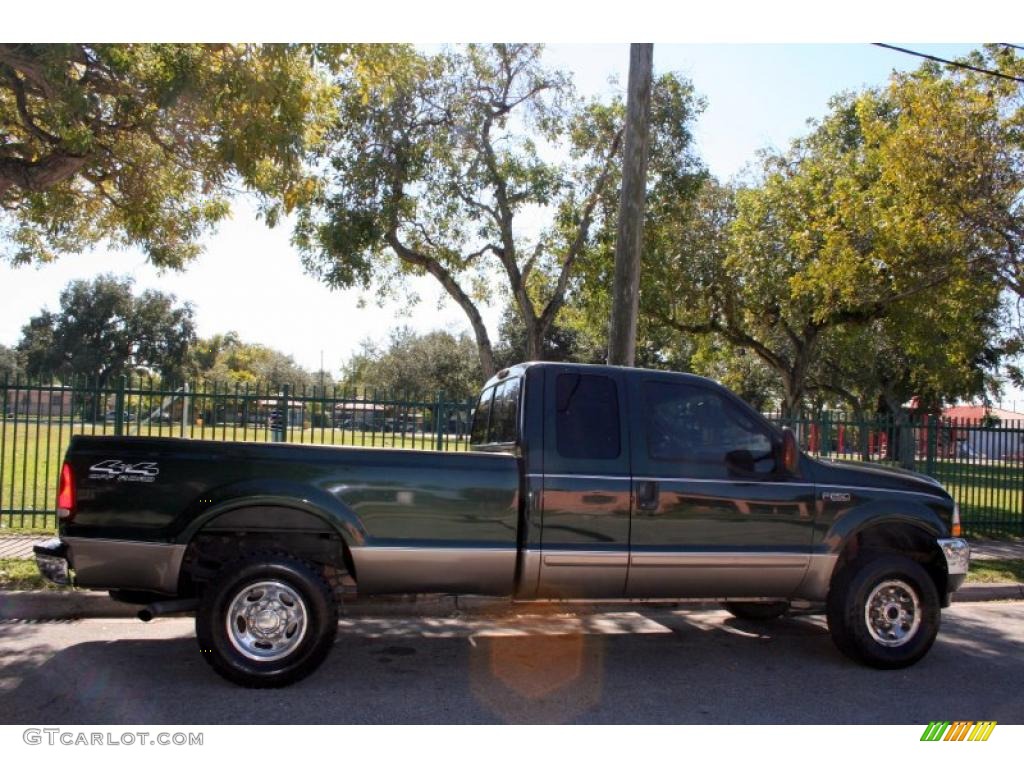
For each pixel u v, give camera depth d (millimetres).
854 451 14266
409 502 5621
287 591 5387
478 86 14922
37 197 11828
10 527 10828
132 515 5367
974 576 9867
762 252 20156
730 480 6105
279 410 11719
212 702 5176
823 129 24312
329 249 13969
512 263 15219
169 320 55500
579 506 5832
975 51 13719
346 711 5082
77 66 9852
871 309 19000
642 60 10008
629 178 10047
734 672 6164
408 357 38469
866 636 6180
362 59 10180
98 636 6734
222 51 9719
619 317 10047
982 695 5680
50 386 10938
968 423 14266
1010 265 13281
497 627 7465
